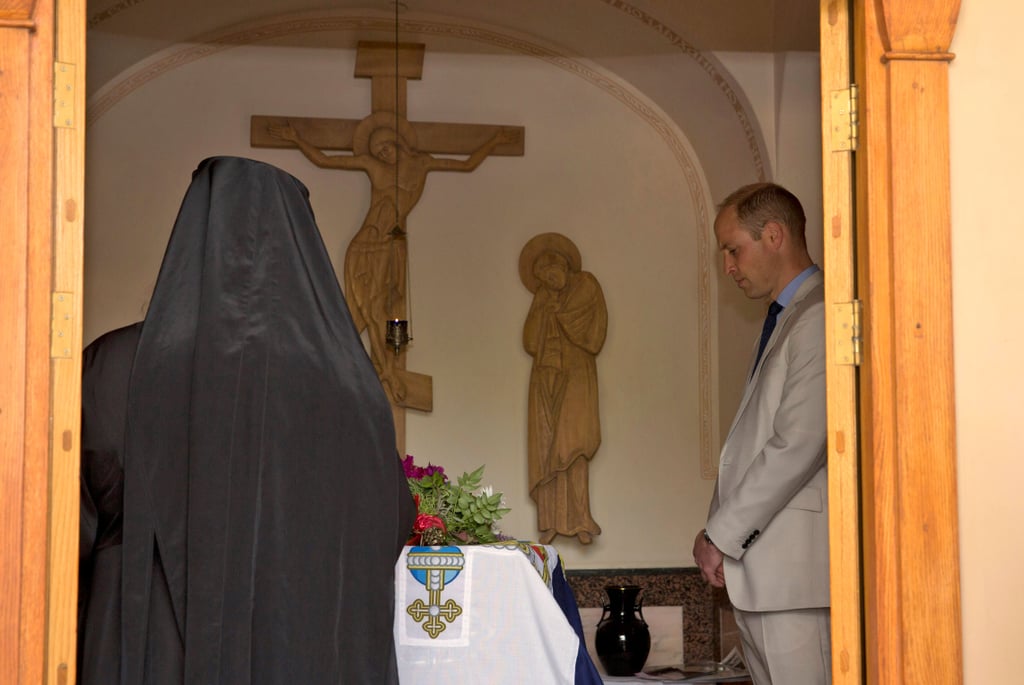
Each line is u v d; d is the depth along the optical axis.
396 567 3.12
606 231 5.95
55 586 2.57
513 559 3.14
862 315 2.87
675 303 5.96
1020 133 2.85
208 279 2.63
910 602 2.74
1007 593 2.77
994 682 2.75
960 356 2.81
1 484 2.53
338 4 5.61
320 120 5.75
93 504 2.67
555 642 3.10
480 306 5.85
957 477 2.79
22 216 2.59
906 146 2.82
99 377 2.68
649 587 5.80
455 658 3.10
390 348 5.48
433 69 5.90
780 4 5.28
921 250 2.80
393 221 5.74
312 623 2.57
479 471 3.51
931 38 2.84
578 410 5.74
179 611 2.52
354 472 2.64
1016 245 2.83
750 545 3.45
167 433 2.58
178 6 5.44
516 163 5.93
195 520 2.53
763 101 5.58
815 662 3.43
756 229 3.77
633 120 6.01
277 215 2.70
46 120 2.62
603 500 5.85
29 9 2.60
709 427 5.93
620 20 5.60
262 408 2.60
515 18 5.70
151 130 5.68
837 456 2.88
